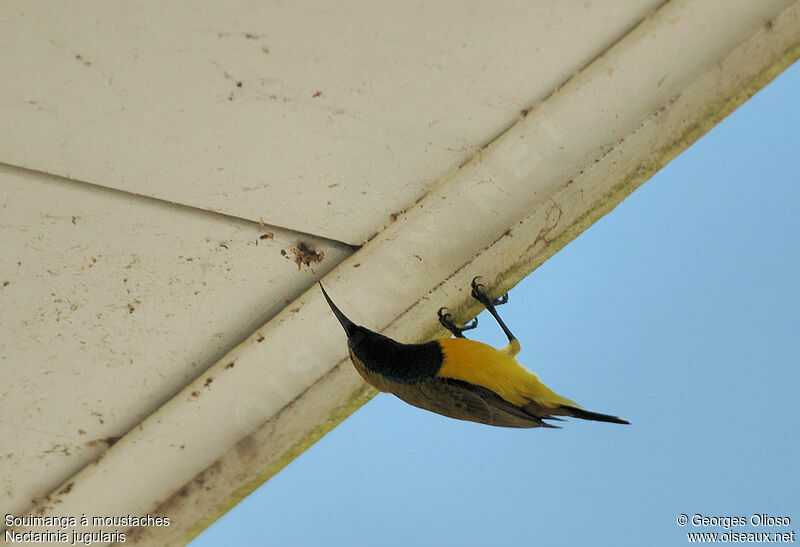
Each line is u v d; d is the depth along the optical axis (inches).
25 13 307.6
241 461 427.2
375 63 336.5
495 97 354.9
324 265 395.9
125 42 319.6
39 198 359.3
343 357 418.6
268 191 369.1
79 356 401.7
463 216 387.2
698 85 366.6
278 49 328.5
